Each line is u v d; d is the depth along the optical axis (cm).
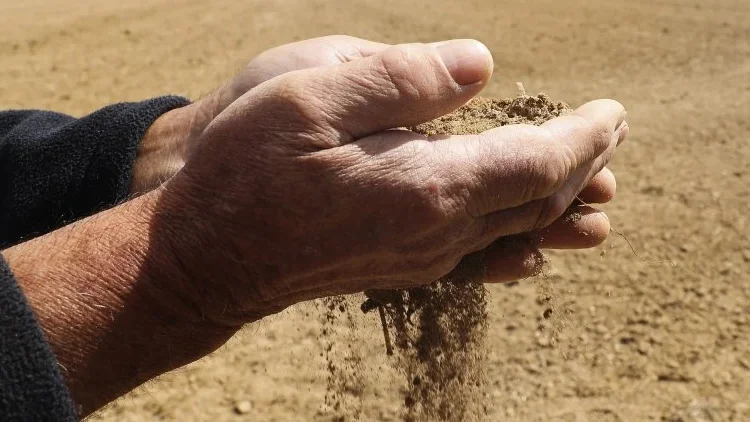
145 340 39
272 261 38
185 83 180
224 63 196
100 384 38
